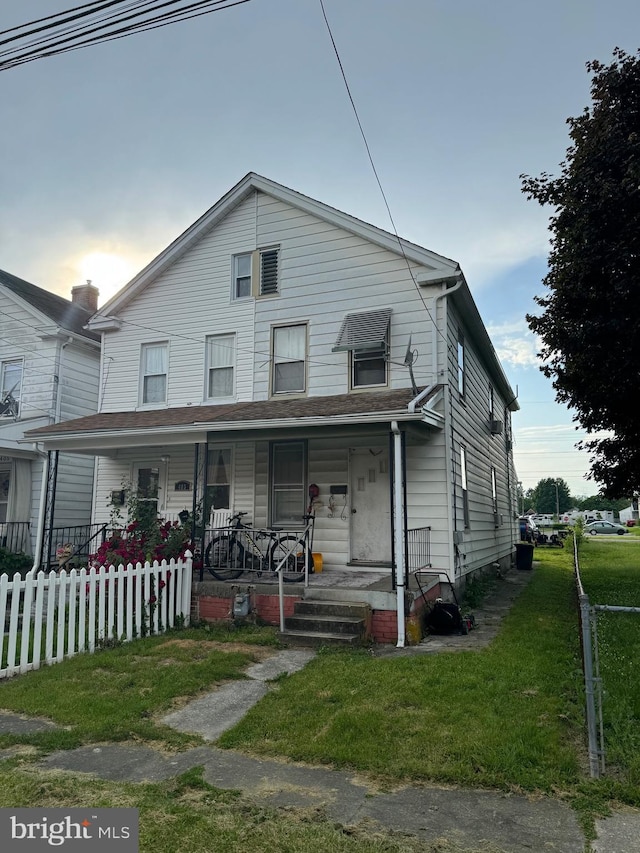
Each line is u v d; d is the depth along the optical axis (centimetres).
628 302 998
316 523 1153
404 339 1153
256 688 601
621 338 1038
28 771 406
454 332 1227
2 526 1504
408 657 690
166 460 1349
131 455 1392
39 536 1176
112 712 523
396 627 800
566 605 1073
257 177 1327
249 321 1320
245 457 1254
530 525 3594
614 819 341
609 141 1000
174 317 1407
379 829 330
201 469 1302
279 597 845
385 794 374
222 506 1265
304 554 988
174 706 549
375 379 1175
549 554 2559
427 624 866
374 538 1117
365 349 1189
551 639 768
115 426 1158
